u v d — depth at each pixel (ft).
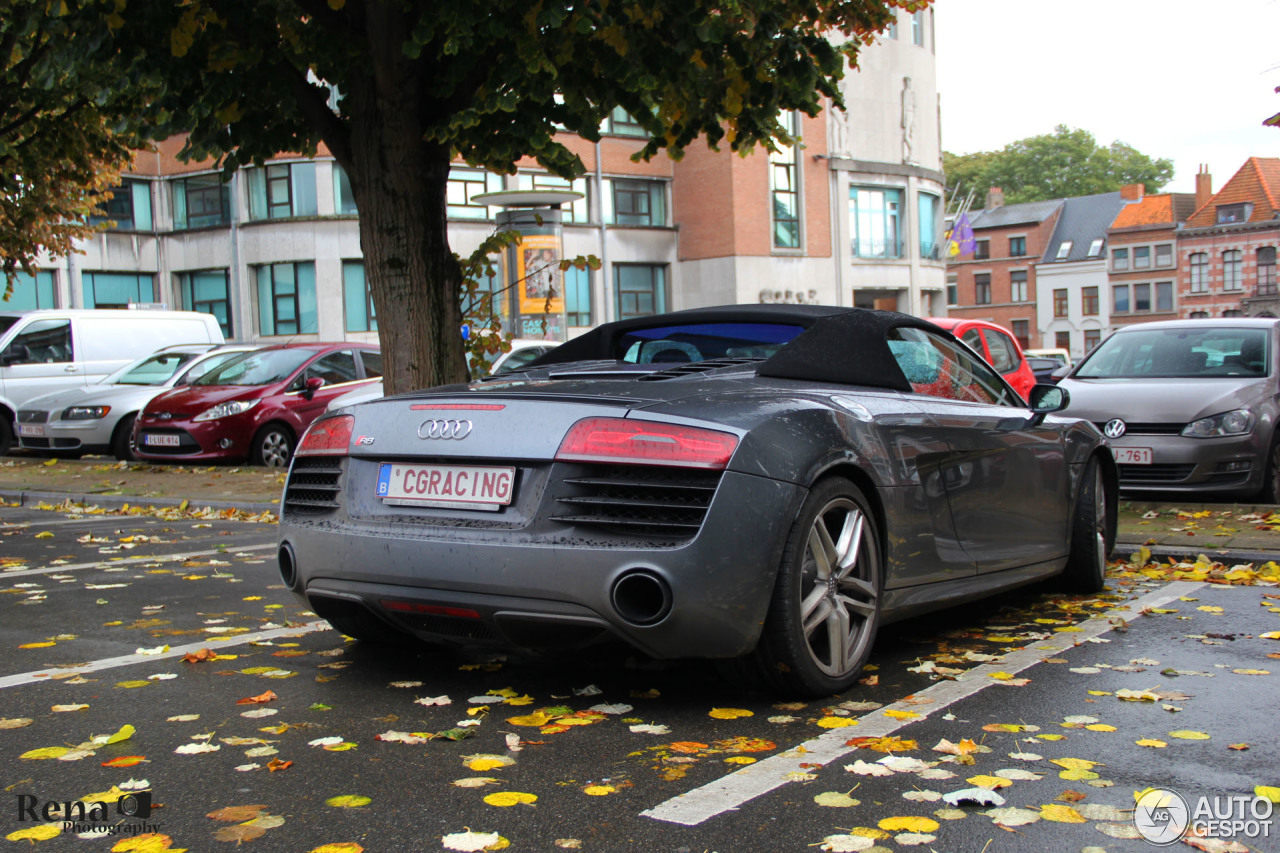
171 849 8.15
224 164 29.71
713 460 10.77
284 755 10.26
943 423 13.97
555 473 11.19
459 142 29.96
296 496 13.28
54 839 8.35
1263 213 265.34
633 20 27.48
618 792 9.22
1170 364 30.91
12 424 55.57
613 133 132.05
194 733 10.98
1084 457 17.83
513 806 8.94
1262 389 28.63
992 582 15.07
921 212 153.38
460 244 119.34
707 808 8.84
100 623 16.37
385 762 10.04
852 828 8.41
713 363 13.92
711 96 32.04
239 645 14.89
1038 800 8.94
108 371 59.16
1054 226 295.89
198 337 63.98
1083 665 13.35
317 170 115.44
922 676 12.97
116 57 27.81
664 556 10.54
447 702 11.98
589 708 11.73
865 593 12.38
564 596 10.84
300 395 44.55
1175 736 10.55
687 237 136.87
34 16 26.81
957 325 36.47
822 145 140.97
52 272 115.75
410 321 29.73
